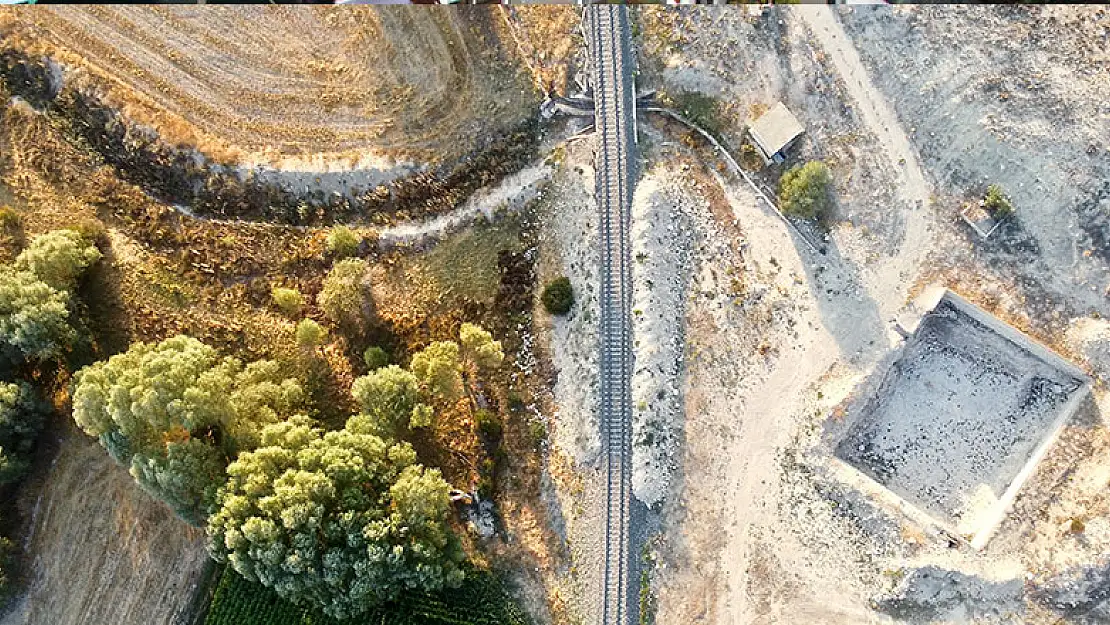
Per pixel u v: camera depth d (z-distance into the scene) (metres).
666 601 64.06
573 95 67.50
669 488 64.88
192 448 60.44
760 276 66.25
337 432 60.50
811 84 66.38
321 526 58.06
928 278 65.38
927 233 65.62
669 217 66.50
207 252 68.31
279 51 69.44
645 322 64.94
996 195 63.84
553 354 66.69
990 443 65.75
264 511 57.34
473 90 68.19
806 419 64.75
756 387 65.50
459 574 60.78
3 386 64.94
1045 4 65.38
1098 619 61.56
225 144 68.56
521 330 67.25
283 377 66.62
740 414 65.38
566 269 66.75
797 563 64.12
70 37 69.50
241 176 68.06
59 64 68.88
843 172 66.06
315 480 57.53
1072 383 64.69
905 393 66.75
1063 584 61.28
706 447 65.19
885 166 65.88
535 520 65.31
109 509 68.88
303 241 68.62
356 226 68.75
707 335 65.94
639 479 64.12
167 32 69.75
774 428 65.06
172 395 59.34
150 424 60.53
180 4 69.75
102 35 69.62
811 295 65.81
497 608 64.19
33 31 69.38
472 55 68.31
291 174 67.81
